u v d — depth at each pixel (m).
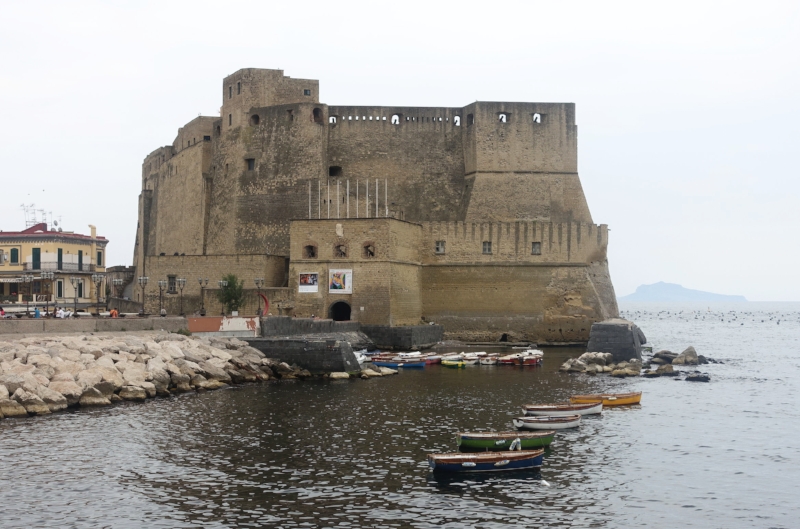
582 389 58.06
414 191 103.31
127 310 98.50
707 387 61.66
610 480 34.75
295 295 85.12
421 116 104.75
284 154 100.19
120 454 37.00
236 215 101.56
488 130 101.31
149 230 131.50
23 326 57.47
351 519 29.38
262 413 46.91
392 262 84.19
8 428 41.34
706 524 29.80
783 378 68.69
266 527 28.56
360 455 37.56
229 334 67.50
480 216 99.62
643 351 94.81
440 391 56.16
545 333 93.56
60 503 30.53
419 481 33.84
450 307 93.62
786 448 40.97
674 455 39.25
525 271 94.25
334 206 99.31
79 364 50.34
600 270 96.38
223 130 105.50
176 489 32.31
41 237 96.81
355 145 103.19
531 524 29.30
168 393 52.62
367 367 67.00
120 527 28.33
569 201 102.00
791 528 29.50
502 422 45.19
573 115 102.81
